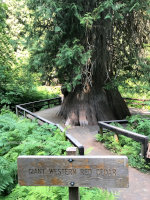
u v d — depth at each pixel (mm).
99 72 10477
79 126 9977
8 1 16703
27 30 9258
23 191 2949
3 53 14477
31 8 8570
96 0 8422
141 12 8812
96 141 7195
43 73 9547
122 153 5578
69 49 7703
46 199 2734
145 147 4980
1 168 2982
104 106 10805
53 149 3908
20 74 14961
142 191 3729
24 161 2043
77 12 7852
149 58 9023
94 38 9148
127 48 10203
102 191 3027
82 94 10539
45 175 2035
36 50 8953
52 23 8852
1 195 3133
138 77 9773
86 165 1967
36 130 5574
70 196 2082
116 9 7254
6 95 14289
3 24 12062
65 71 9398
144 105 14312
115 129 6180
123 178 1916
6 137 4539
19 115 10930
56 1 7777
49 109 14375
